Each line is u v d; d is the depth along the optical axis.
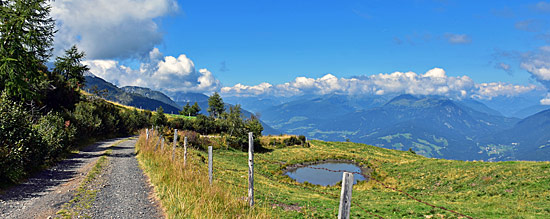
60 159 21.59
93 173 16.44
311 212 15.34
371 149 72.50
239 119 62.91
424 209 17.67
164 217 9.34
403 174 38.84
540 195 20.53
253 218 8.79
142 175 16.25
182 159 22.92
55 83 46.22
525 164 28.88
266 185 25.78
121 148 32.16
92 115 44.75
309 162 54.78
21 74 28.08
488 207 18.31
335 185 34.91
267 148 66.88
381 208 18.34
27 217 8.95
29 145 15.87
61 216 9.11
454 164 37.25
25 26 28.33
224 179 22.33
